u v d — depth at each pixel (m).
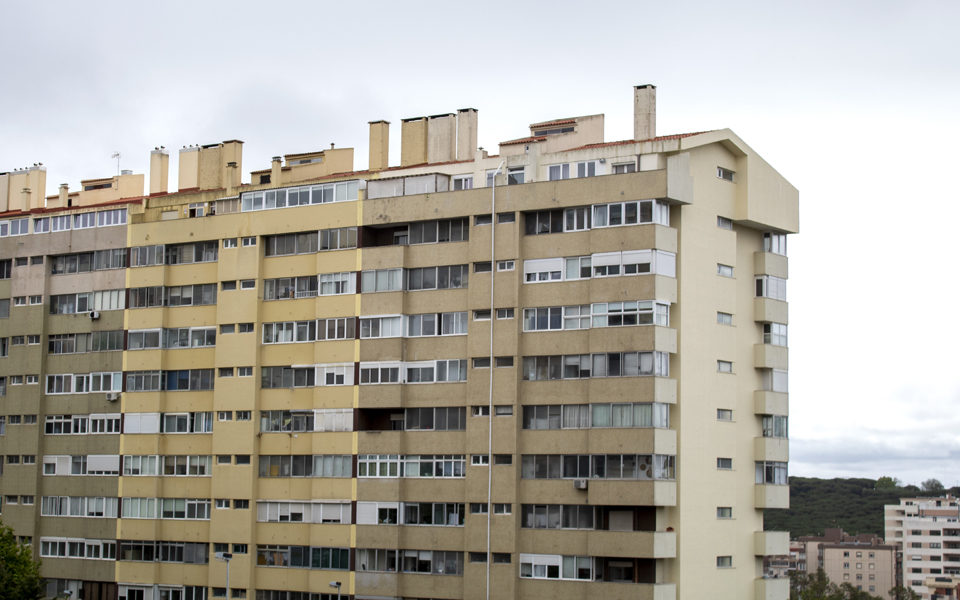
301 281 79.12
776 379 77.50
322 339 77.00
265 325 80.00
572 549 67.69
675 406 68.75
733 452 73.31
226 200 82.38
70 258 89.69
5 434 90.06
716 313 72.69
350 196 77.25
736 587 72.88
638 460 66.38
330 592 74.56
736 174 75.62
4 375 90.75
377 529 73.38
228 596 75.25
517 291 70.75
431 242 74.62
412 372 74.00
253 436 78.81
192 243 83.75
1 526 80.44
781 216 78.31
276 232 79.62
